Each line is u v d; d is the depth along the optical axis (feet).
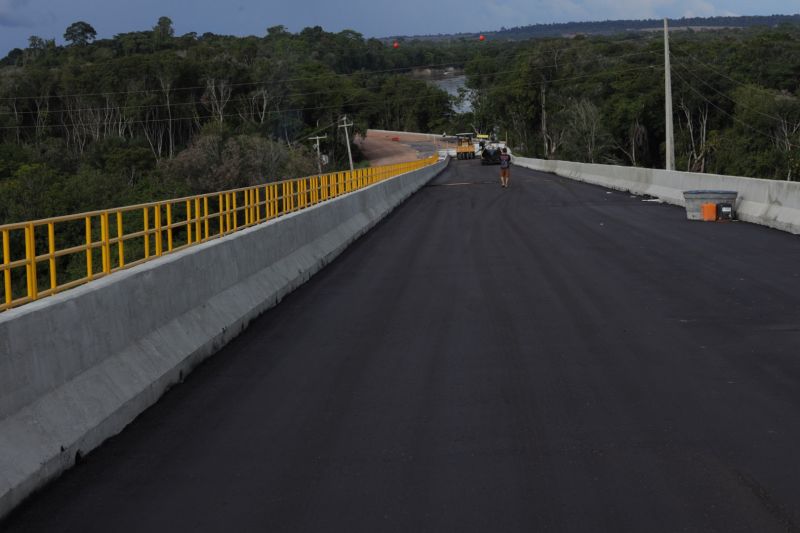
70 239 77.25
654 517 16.97
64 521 17.87
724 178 84.84
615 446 21.26
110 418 23.34
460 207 104.37
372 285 48.11
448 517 17.25
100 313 25.04
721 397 25.17
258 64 489.26
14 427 19.69
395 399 25.95
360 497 18.47
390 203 103.96
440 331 35.35
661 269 49.67
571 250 59.36
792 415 23.31
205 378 29.40
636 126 352.08
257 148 314.14
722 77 336.90
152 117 430.61
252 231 43.11
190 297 33.01
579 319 36.68
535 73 490.08
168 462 21.25
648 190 114.83
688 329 34.24
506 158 145.28
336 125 510.58
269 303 42.04
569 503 17.79
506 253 59.16
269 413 25.07
